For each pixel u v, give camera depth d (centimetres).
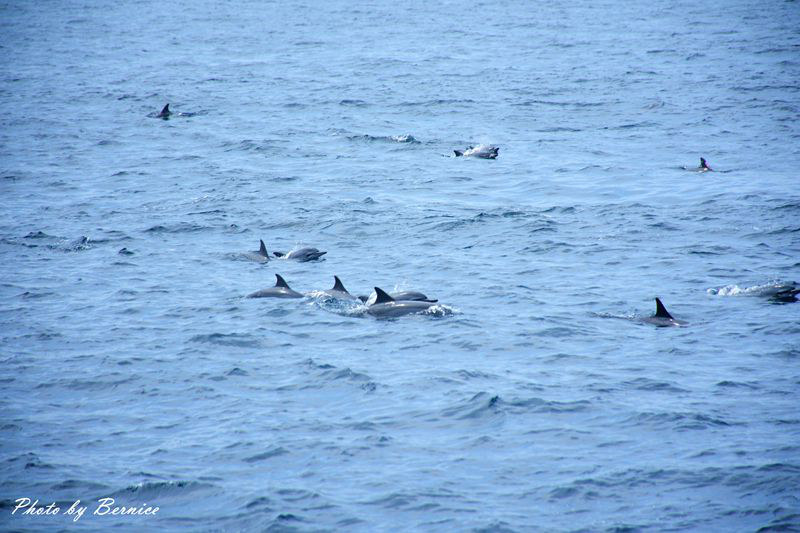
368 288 4350
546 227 5391
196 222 5584
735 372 3275
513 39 16850
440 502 2417
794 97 9931
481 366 3359
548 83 11469
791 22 17875
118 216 5750
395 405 3022
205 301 4162
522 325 3806
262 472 2595
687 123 8756
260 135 8481
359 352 3519
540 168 7069
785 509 2334
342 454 2692
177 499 2462
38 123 9088
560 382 3206
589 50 14912
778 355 3428
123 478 2569
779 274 4441
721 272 4503
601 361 3406
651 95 10350
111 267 4719
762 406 2978
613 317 3900
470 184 6600
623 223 5459
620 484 2494
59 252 4991
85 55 14825
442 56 14538
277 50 15650
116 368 3378
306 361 3425
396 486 2503
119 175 6919
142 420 2955
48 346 3619
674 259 4738
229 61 14225
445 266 4684
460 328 3772
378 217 5659
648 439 2756
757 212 5584
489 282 4416
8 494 2491
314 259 4834
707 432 2792
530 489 2480
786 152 7362
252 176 6862
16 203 6078
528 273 4559
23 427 2903
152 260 4844
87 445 2780
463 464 2627
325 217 5659
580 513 2358
